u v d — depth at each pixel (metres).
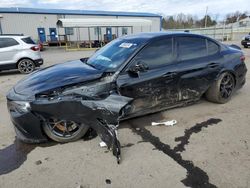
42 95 2.93
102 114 2.86
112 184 2.44
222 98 4.64
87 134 3.43
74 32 29.25
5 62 8.95
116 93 3.27
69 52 20.22
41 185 2.45
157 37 3.83
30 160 2.90
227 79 4.66
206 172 2.59
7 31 27.02
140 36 4.05
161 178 2.51
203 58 4.28
